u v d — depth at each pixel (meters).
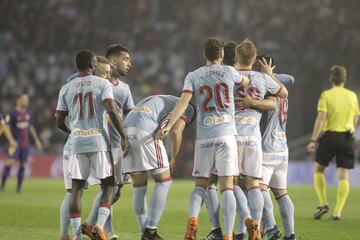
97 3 132.50
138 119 31.48
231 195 29.33
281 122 31.98
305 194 67.19
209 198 31.11
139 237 34.78
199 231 36.91
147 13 131.88
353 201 59.31
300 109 100.88
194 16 130.50
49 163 102.19
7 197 59.50
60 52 125.81
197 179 30.20
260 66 32.25
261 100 30.53
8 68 119.75
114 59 32.75
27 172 102.56
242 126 30.38
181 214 45.81
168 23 130.50
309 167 94.88
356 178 94.69
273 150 31.62
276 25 125.12
